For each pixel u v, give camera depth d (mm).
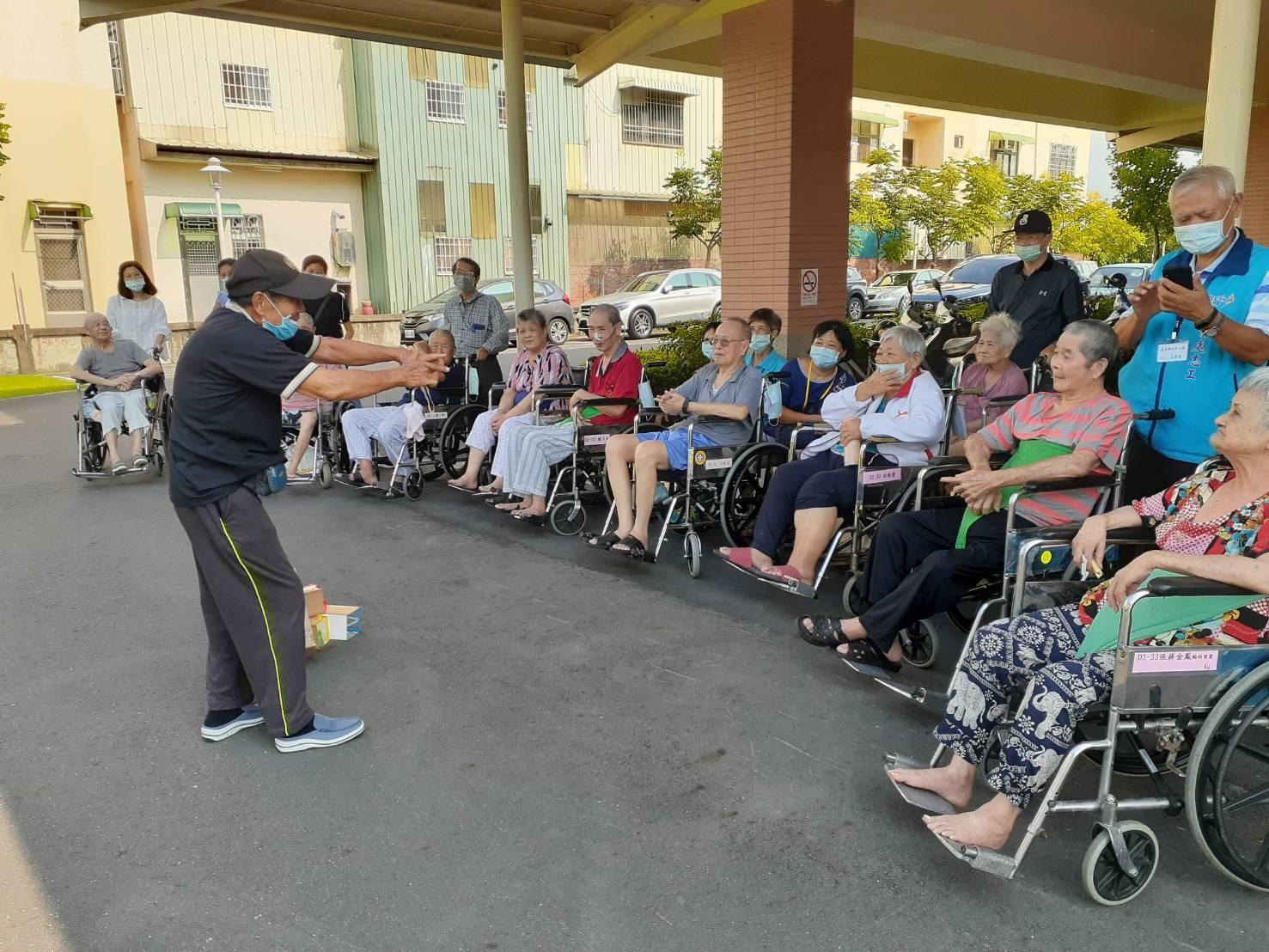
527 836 2793
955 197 26000
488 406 6945
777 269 9031
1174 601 2494
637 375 5734
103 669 3990
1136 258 28516
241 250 20453
